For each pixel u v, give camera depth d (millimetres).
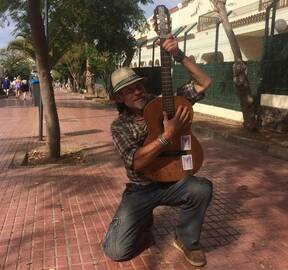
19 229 5371
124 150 3529
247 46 21125
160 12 3617
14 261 4543
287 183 7285
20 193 6867
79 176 7871
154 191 3791
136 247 3775
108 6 22281
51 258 4574
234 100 15977
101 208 6074
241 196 6543
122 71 3596
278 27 13719
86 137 12555
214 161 9031
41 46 9070
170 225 5336
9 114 20375
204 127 13633
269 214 5762
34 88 11938
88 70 39000
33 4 8891
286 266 4312
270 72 13094
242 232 5137
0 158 9578
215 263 4359
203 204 3908
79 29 23812
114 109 23391
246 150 10352
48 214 5871
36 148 10750
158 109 3580
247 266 4305
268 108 13039
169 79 3564
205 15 23656
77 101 31703
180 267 4277
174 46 3578
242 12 20297
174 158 3754
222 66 16859
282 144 10180
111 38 23734
